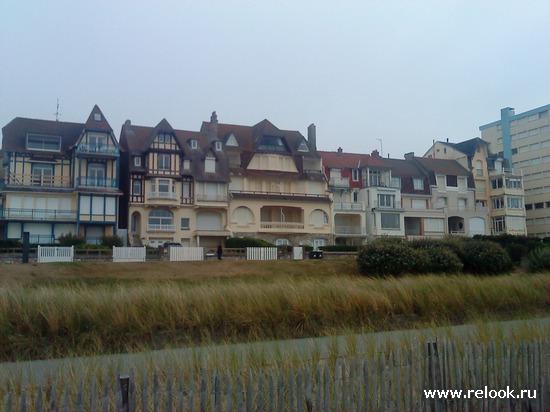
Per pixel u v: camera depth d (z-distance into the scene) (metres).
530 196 75.75
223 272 28.88
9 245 38.19
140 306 12.05
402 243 29.36
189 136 54.69
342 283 15.88
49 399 5.97
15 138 46.75
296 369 6.78
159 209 49.41
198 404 5.96
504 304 16.98
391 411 6.65
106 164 48.09
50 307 11.25
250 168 54.62
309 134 61.59
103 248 36.88
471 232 63.50
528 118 76.94
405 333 9.73
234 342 11.18
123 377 5.68
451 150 71.75
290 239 54.16
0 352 10.04
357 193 61.09
